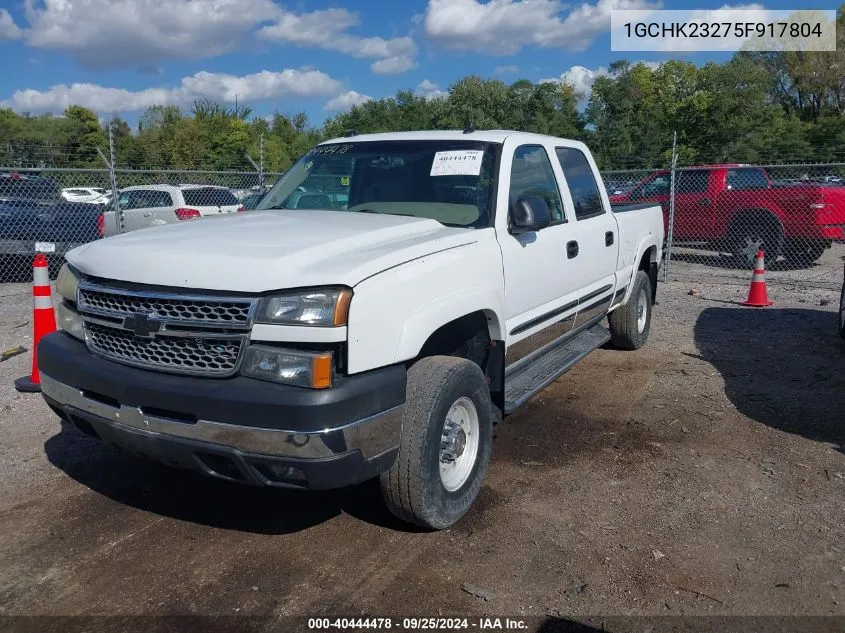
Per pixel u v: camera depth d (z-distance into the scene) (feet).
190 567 11.56
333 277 10.30
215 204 45.06
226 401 10.12
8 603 10.64
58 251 39.96
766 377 21.67
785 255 45.21
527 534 12.52
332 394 10.07
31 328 28.48
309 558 11.82
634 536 12.44
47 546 12.18
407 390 11.71
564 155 18.86
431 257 12.08
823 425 17.61
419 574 11.35
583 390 20.53
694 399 19.67
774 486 14.30
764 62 173.37
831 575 11.27
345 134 18.51
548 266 16.11
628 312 23.58
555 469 15.17
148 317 10.86
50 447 16.30
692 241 47.34
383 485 11.79
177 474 15.01
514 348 15.30
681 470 15.08
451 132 16.60
